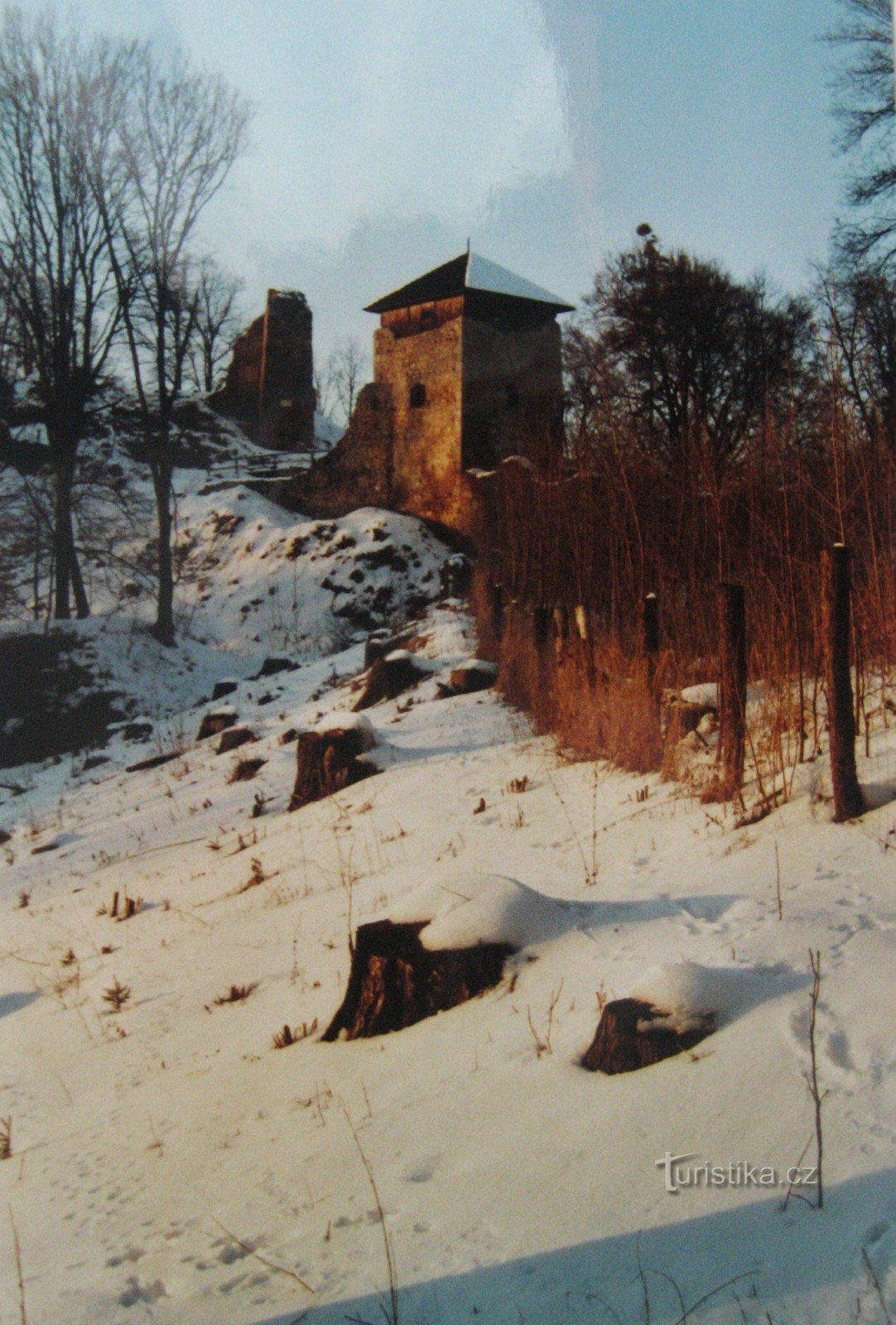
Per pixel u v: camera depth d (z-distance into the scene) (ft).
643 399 95.50
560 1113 14.39
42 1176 18.25
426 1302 11.76
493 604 59.52
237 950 27.86
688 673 33.50
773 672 26.45
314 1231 13.83
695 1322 10.31
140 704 94.73
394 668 59.67
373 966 19.62
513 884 19.90
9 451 119.24
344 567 129.80
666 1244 11.47
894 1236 10.43
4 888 45.01
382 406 142.20
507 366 135.23
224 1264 13.80
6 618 120.37
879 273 68.18
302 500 148.05
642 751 30.68
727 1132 12.75
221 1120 18.28
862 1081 12.73
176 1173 16.87
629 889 21.13
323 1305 12.21
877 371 32.60
